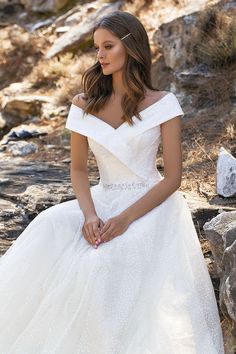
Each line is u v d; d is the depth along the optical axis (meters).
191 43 8.02
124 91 3.73
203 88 7.55
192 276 3.43
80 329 3.21
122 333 3.21
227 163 5.08
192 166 5.84
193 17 8.09
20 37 12.01
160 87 8.40
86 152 3.89
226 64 7.69
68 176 6.27
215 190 5.23
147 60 3.73
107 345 3.16
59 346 3.18
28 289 3.44
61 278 3.36
